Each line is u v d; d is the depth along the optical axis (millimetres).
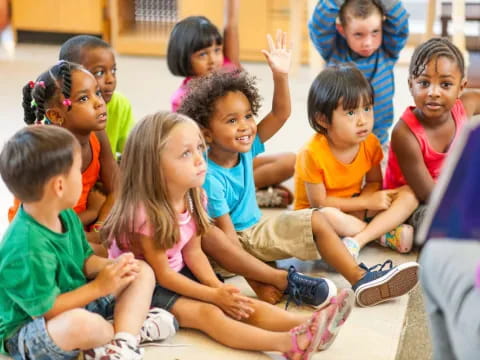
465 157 949
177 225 1538
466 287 1019
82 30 3963
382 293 1628
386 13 2191
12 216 1789
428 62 1861
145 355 1469
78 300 1382
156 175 1513
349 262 1695
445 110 1888
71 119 1736
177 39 2236
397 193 1948
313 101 1892
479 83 3078
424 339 1523
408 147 1930
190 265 1624
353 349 1479
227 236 1709
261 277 1670
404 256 1916
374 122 2320
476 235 1013
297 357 1410
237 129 1687
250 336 1459
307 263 1877
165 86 3365
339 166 1929
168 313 1512
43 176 1347
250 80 1736
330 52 2324
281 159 2203
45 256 1362
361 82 1855
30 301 1361
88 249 1538
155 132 1511
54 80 1716
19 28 4016
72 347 1357
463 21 3193
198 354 1472
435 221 1013
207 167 1714
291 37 3430
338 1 2197
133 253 1567
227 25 2377
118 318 1439
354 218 1892
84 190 1881
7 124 2809
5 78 3418
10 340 1422
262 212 2168
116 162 1957
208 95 1685
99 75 1966
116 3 3838
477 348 979
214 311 1508
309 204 1986
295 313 1636
